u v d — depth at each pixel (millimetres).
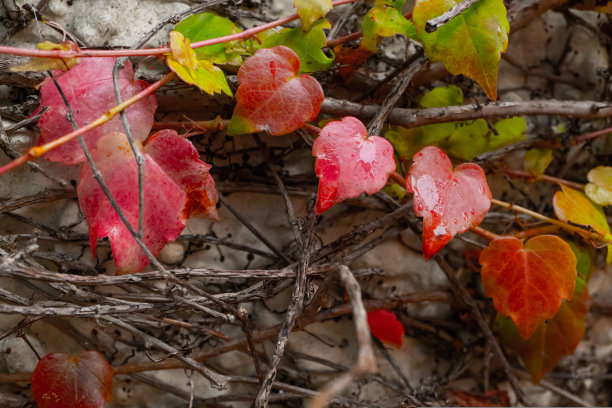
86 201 745
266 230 854
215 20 795
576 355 928
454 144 848
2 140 780
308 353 869
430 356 900
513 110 833
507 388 916
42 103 754
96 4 812
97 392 783
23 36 805
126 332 834
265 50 766
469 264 893
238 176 841
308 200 799
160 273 757
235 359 856
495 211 895
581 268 858
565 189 846
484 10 765
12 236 793
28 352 824
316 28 777
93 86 758
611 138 898
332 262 812
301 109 768
